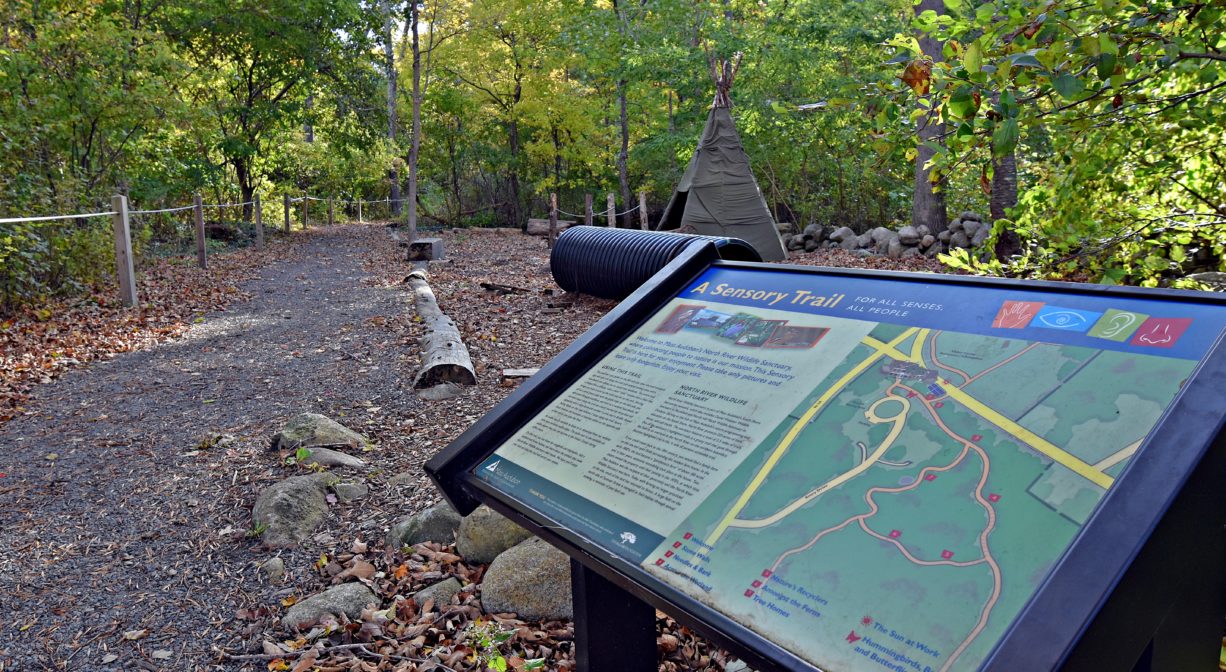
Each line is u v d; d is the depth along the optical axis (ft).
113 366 22.06
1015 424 4.65
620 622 6.76
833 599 4.25
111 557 11.49
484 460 6.46
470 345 23.73
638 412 6.20
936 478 4.56
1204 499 4.12
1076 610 3.54
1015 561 3.98
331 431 15.51
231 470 14.35
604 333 7.11
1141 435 4.24
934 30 9.74
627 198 77.97
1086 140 12.50
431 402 18.25
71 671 9.05
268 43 65.21
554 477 5.96
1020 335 5.28
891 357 5.58
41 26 38.01
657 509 5.29
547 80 85.71
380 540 11.89
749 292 7.02
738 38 64.28
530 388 6.74
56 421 17.39
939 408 4.99
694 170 44.57
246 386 19.85
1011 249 37.88
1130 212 13.14
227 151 65.92
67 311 28.53
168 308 30.50
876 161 11.04
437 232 75.10
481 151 93.76
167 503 13.15
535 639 9.38
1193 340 4.67
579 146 85.56
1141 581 3.80
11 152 31.89
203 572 11.11
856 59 62.75
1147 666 4.26
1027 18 8.75
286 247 58.18
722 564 4.73
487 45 84.33
